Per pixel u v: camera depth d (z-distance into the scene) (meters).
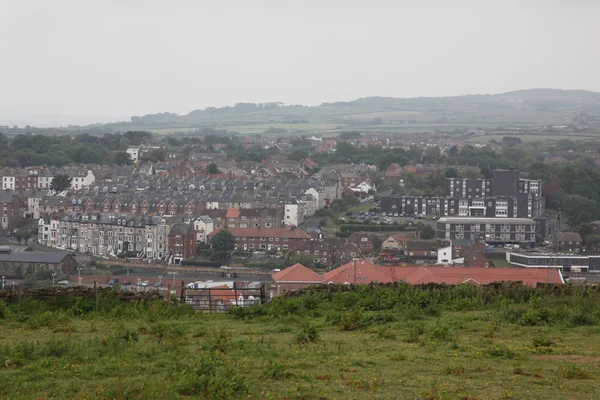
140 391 36.38
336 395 36.28
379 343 47.78
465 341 48.69
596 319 55.03
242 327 54.22
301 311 60.50
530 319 54.78
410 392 36.91
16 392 36.69
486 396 36.28
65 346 44.69
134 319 58.31
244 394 36.00
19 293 63.19
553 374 40.03
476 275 108.44
